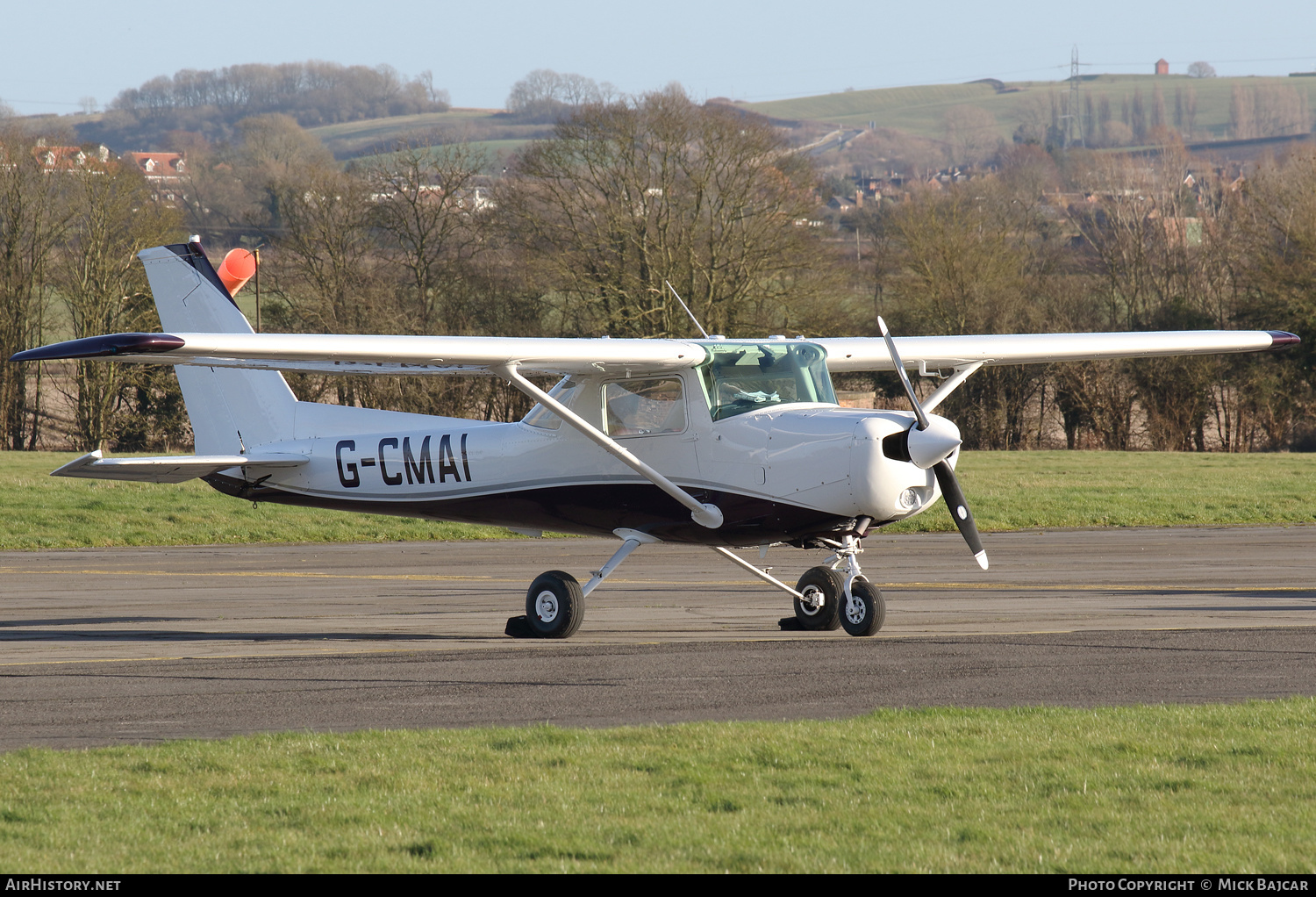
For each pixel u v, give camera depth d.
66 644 34.19
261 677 28.23
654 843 15.94
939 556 58.75
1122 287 176.12
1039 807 17.44
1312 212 154.88
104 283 140.62
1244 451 162.25
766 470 33.62
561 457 37.50
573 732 21.66
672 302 135.75
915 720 22.75
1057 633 34.72
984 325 157.00
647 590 47.47
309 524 70.62
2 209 143.62
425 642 34.28
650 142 138.38
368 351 31.09
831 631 36.16
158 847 15.86
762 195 136.88
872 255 170.25
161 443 151.38
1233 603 41.72
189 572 54.69
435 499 40.44
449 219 147.25
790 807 17.39
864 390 165.75
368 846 15.89
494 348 32.69
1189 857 15.41
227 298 45.47
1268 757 19.88
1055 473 102.44
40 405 150.50
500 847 15.84
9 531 67.88
